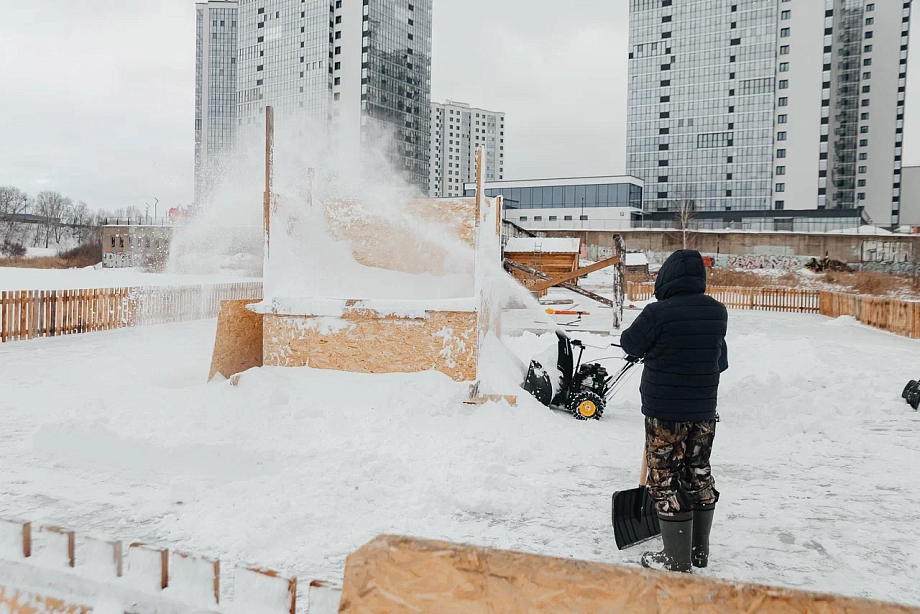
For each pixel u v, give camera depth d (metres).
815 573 3.65
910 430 7.10
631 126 89.75
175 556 2.43
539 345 13.33
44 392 8.02
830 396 8.48
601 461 5.65
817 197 79.50
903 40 88.19
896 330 19.72
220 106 129.12
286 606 2.23
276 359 7.71
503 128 183.12
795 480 5.38
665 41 87.44
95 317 16.20
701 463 3.71
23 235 88.19
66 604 2.61
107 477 5.02
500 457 5.59
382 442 5.70
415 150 105.75
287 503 4.31
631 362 4.13
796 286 47.88
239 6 106.06
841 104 90.25
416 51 105.44
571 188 75.25
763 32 81.56
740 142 83.25
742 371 11.08
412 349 7.33
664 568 3.54
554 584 1.93
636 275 46.00
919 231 64.69
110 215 108.81
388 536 2.10
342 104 97.00
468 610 2.00
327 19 97.06
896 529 4.32
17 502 4.48
